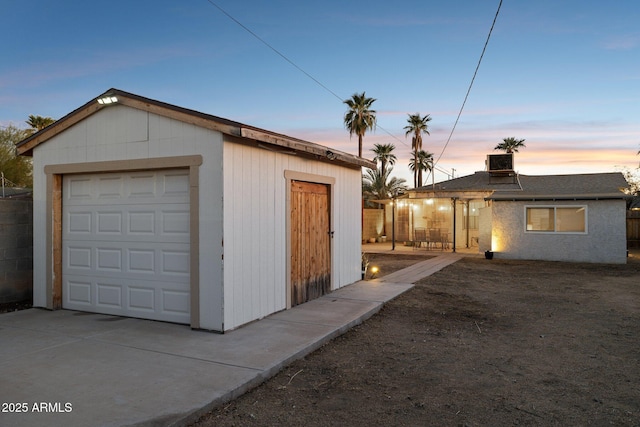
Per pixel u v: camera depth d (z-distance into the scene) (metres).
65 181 7.11
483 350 5.50
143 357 4.76
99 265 6.80
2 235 7.34
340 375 4.57
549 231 16.36
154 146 6.20
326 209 8.73
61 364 4.52
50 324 6.12
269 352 4.96
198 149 5.89
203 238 5.85
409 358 5.16
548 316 7.38
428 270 12.94
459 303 8.39
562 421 3.56
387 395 4.08
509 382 4.43
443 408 3.80
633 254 18.94
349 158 9.02
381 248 21.61
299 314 6.84
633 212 22.47
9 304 7.40
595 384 4.39
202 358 4.73
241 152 6.11
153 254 6.38
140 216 6.49
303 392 4.11
